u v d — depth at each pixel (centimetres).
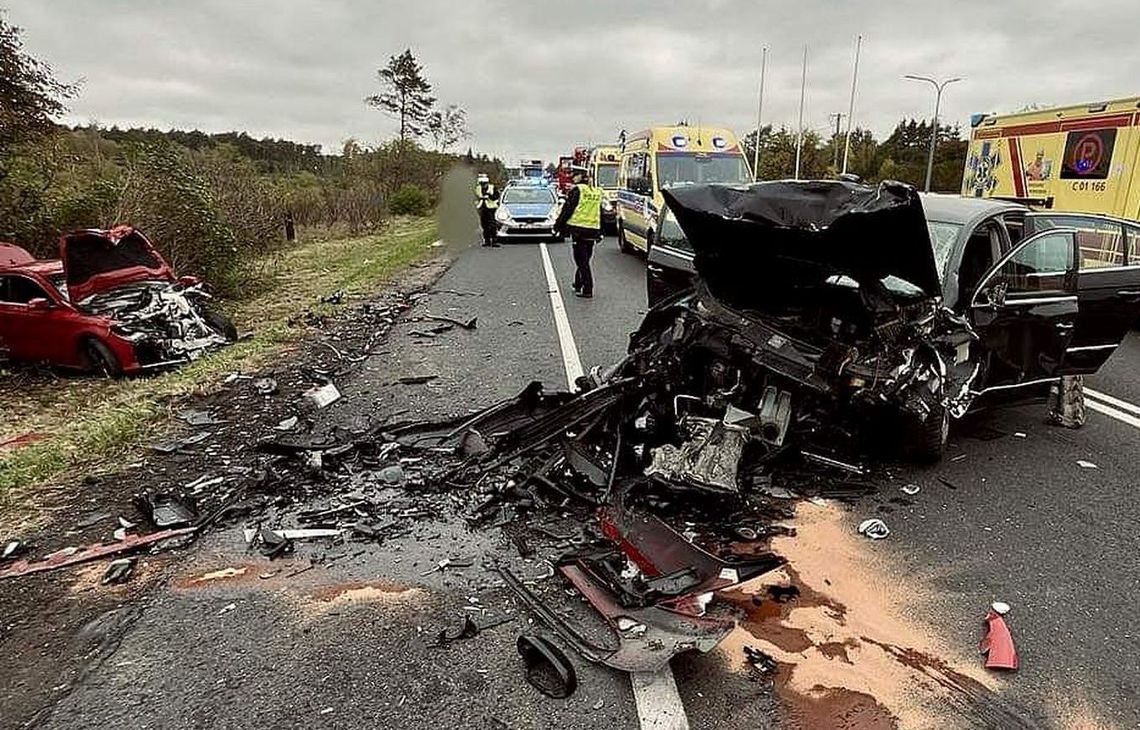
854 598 362
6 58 1079
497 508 447
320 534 421
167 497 455
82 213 1196
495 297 1189
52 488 485
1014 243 577
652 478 447
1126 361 813
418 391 694
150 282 926
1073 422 603
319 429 593
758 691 295
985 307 523
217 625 339
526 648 310
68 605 355
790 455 510
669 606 335
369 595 362
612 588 349
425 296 1205
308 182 2927
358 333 952
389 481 486
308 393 689
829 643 327
